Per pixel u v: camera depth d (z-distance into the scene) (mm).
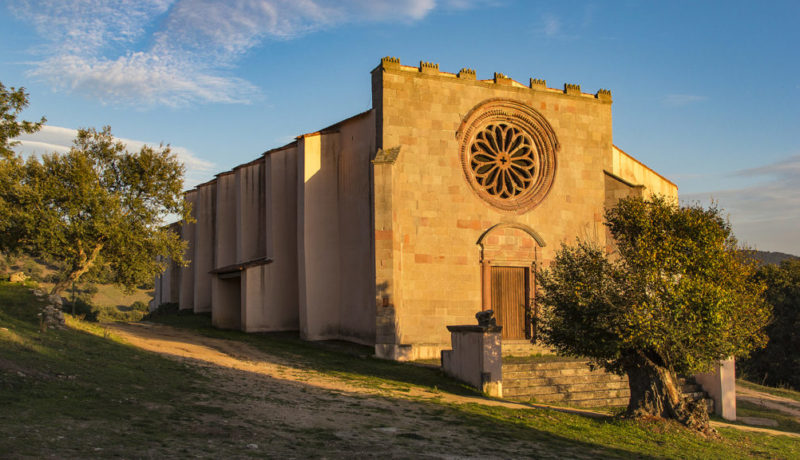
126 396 11109
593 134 30766
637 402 16188
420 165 26750
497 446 11156
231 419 10617
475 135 28266
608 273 16094
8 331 14656
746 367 47844
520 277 28484
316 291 28438
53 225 22906
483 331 18531
